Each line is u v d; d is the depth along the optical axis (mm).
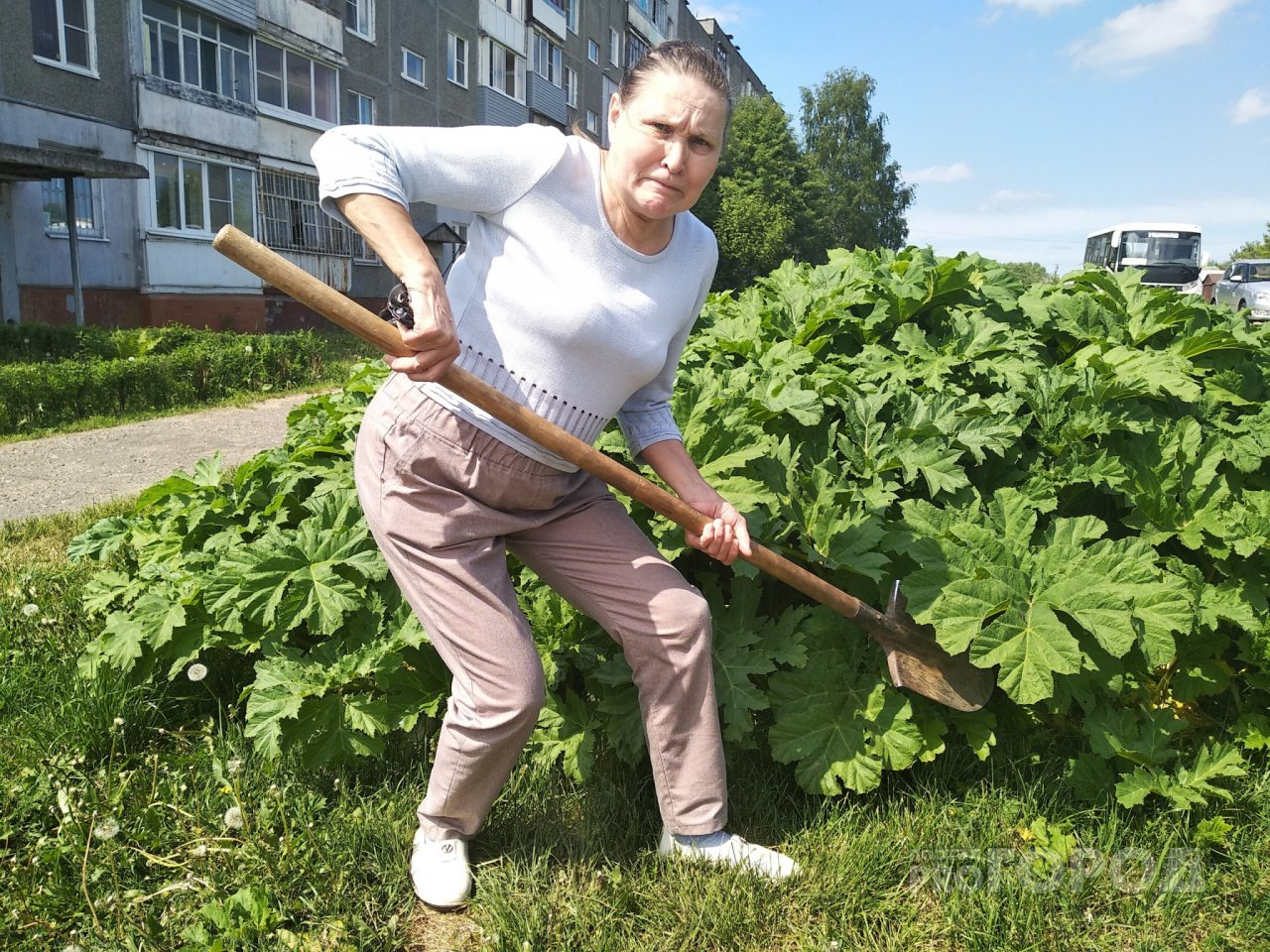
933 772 2664
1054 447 3205
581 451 2039
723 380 3242
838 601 2471
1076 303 3961
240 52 21391
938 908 2266
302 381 13539
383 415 2078
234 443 9039
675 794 2301
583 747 2580
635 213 2010
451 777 2162
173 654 2971
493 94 33219
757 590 2783
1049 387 3336
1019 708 2799
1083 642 2596
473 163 1943
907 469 2965
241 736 2781
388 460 2068
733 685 2578
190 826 2432
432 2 29234
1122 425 3209
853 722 2604
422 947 2135
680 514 2248
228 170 21266
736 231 40562
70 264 17172
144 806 2479
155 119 19141
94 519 5617
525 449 2045
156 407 11039
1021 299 3973
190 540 3449
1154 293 4047
